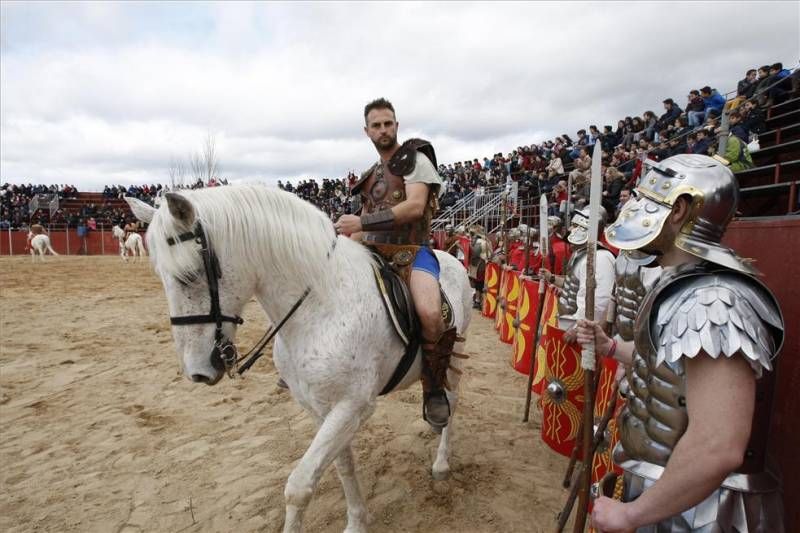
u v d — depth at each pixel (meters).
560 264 6.43
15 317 8.37
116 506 2.83
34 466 3.33
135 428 3.91
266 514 2.71
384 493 2.90
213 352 1.87
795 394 1.75
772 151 7.05
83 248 27.78
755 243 2.07
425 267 2.38
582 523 1.64
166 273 1.82
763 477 1.26
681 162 1.23
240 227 1.90
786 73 9.19
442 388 2.45
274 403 4.45
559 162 13.45
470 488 2.94
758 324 1.03
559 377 3.32
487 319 8.87
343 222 2.22
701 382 1.03
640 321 1.28
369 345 2.09
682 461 1.00
